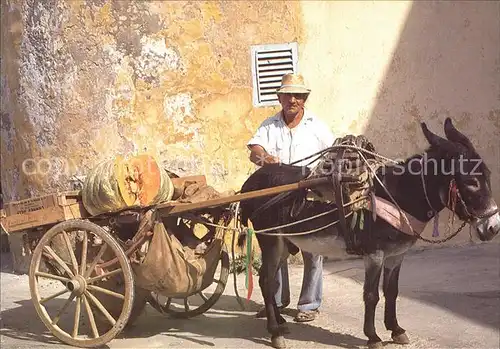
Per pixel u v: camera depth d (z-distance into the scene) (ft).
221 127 30.68
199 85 30.50
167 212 20.40
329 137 23.03
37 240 22.40
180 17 30.25
